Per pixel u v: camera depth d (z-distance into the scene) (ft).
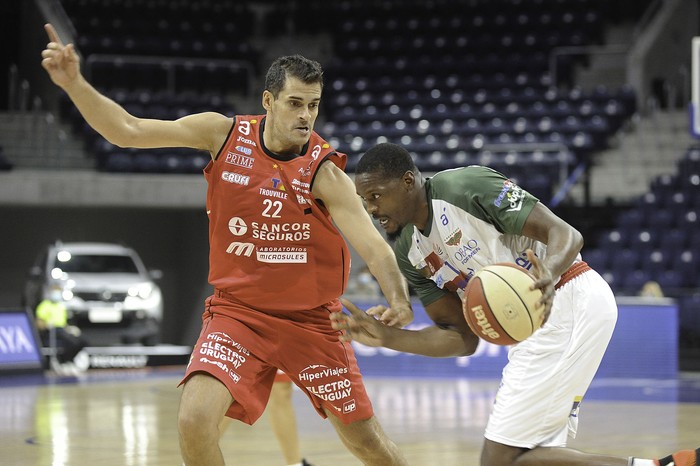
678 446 40.40
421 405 54.95
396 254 24.31
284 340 22.41
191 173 95.86
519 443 22.66
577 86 111.65
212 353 21.84
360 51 118.01
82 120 100.48
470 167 23.03
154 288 86.17
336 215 22.20
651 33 110.32
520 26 117.70
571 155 92.73
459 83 109.09
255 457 37.55
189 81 110.63
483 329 20.63
